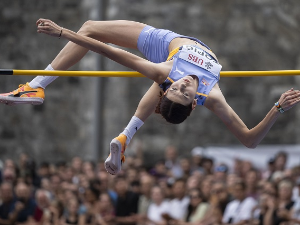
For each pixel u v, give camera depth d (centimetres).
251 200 2234
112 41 1491
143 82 4116
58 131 4319
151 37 1466
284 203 2158
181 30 4191
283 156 2548
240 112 4200
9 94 1465
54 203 2547
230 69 4206
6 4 4419
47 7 4384
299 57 4212
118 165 1437
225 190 2306
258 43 4219
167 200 2405
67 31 1346
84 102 4259
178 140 4112
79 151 4272
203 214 2283
